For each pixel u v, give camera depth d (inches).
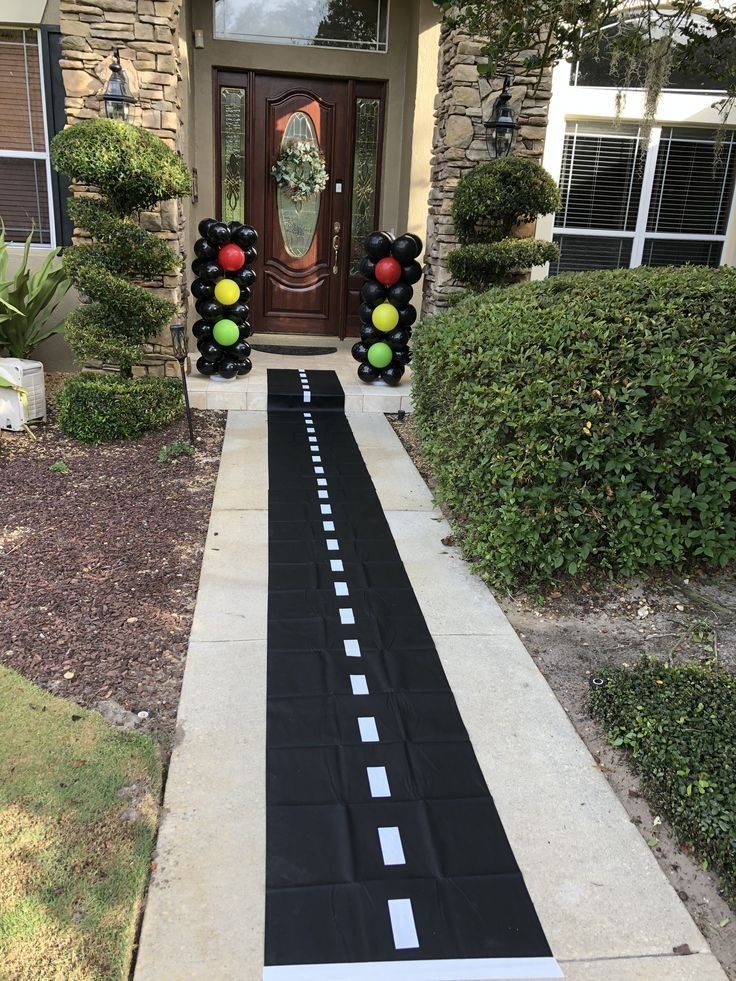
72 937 71.1
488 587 141.2
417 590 139.1
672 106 288.5
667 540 136.7
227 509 170.6
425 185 289.1
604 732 102.6
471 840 83.8
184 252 255.1
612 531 137.3
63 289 238.8
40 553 145.4
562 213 302.7
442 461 169.5
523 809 88.9
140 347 208.8
